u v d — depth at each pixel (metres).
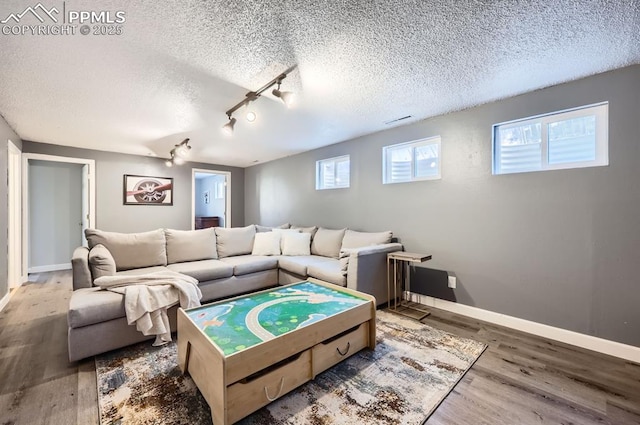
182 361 1.79
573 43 1.77
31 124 3.33
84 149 4.59
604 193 2.11
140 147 4.56
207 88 2.38
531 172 2.45
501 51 1.86
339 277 2.84
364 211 3.91
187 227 5.75
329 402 1.52
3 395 1.58
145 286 2.24
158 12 1.46
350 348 1.94
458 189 2.92
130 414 1.42
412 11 1.47
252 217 6.39
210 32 1.63
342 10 1.45
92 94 2.48
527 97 2.48
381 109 2.90
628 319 2.01
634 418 1.42
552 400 1.55
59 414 1.43
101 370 1.83
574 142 2.29
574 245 2.23
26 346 2.14
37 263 4.85
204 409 1.47
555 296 2.31
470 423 1.37
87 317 1.94
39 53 1.83
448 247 2.99
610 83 2.09
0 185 2.97
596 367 1.88
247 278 3.40
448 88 2.41
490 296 2.67
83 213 5.10
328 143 4.36
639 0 1.39
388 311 2.93
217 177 8.00
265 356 1.42
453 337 2.31
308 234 4.13
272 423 1.37
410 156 3.41
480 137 2.77
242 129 3.61
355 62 1.99
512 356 2.02
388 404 1.50
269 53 1.87
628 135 2.02
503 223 2.61
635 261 1.99
